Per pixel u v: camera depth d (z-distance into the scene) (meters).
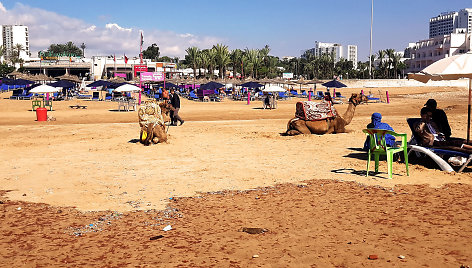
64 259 4.77
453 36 119.31
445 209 6.33
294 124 15.95
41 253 4.97
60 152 12.99
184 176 9.28
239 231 5.61
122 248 5.09
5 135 17.92
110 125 22.08
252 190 7.92
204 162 10.93
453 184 7.97
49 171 10.02
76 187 8.40
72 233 5.70
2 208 6.98
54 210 6.84
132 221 6.20
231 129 19.00
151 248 5.05
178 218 6.30
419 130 9.76
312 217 6.13
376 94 66.81
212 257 4.71
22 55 163.62
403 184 8.10
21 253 4.99
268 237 5.34
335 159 10.98
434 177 8.62
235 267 4.41
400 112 31.17
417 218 5.92
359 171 9.42
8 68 109.69
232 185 8.38
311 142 14.07
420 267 4.28
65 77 55.69
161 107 16.84
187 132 17.97
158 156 12.03
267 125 21.05
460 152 9.16
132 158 11.76
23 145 14.66
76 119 27.34
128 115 30.67
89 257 4.82
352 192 7.56
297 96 59.00
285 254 4.74
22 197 7.70
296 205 6.80
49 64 133.75
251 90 65.12
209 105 42.91
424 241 5.00
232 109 36.41
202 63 112.81
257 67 123.94
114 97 48.00
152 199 7.45
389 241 5.05
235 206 6.86
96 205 7.11
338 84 52.03
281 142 14.33
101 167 10.45
